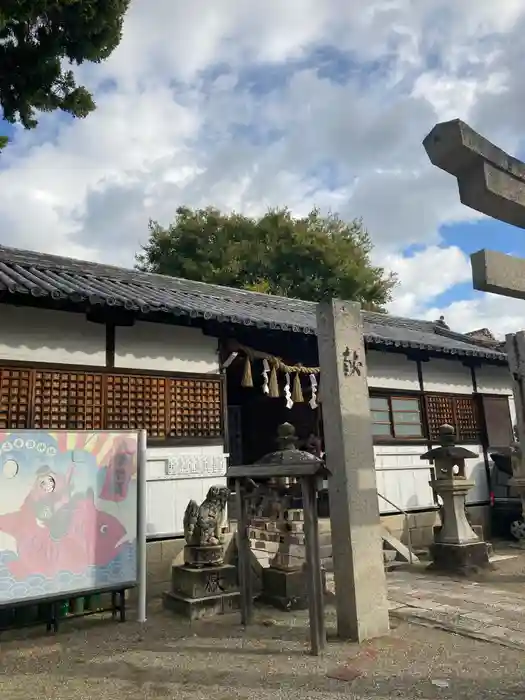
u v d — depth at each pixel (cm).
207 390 841
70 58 781
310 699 385
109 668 456
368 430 547
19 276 700
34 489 539
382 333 1188
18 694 405
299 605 633
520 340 532
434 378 1200
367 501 533
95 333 757
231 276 2436
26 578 521
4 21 652
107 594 665
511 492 1192
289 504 657
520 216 359
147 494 755
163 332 819
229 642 518
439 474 896
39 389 697
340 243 2664
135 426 761
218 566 644
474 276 351
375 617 519
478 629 538
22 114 800
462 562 821
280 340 959
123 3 752
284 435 685
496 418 1277
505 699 382
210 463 816
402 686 406
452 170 342
